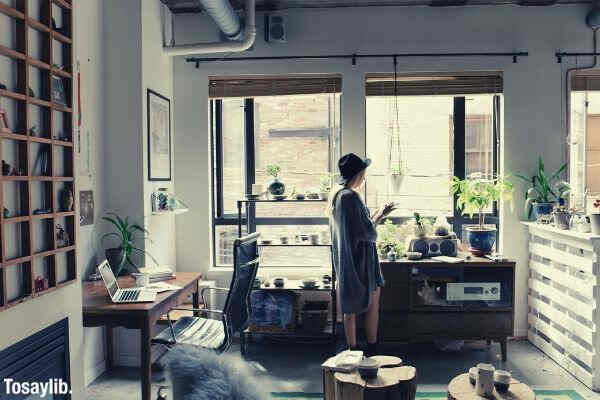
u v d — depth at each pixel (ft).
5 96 6.96
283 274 15.89
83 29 12.30
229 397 4.37
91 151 12.69
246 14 13.93
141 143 13.37
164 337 10.78
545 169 15.37
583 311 12.14
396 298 13.74
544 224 13.94
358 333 13.84
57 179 8.20
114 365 13.46
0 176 6.75
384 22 15.46
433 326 13.74
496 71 15.44
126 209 13.46
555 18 15.23
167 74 15.31
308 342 15.24
